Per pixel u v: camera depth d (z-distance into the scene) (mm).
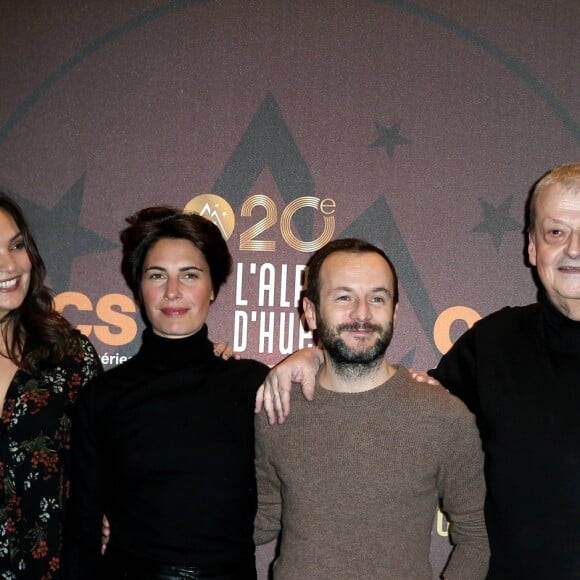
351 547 1612
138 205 2459
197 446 1762
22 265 1890
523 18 2463
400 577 1601
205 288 1898
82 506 1797
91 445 1819
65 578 1763
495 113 2455
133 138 2465
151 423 1785
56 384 1874
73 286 2457
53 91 2469
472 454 1726
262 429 1774
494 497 1716
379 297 1716
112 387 1838
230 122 2463
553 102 2457
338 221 2449
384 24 2465
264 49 2471
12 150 2465
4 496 1780
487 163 2449
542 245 1714
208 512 1733
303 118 2461
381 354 1703
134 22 2469
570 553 1585
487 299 2438
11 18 2469
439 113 2457
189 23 2467
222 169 2459
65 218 2461
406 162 2453
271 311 2453
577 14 2461
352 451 1661
